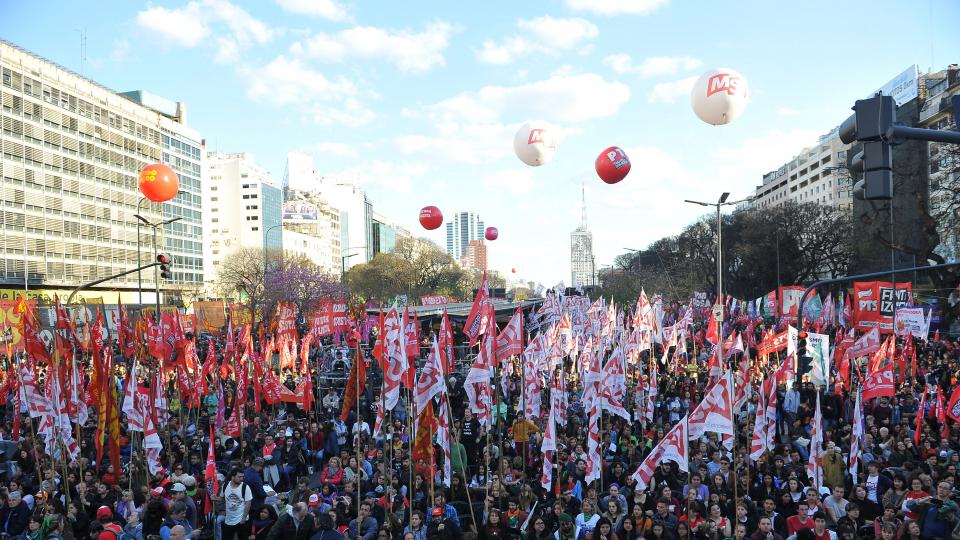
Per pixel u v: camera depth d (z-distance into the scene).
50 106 88.94
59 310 20.12
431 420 13.77
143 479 16.11
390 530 12.82
